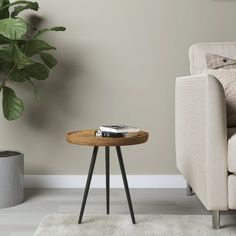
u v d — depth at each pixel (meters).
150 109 2.58
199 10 2.54
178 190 2.52
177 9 2.54
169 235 1.67
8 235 1.70
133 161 2.60
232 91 1.83
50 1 2.55
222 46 2.25
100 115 2.59
